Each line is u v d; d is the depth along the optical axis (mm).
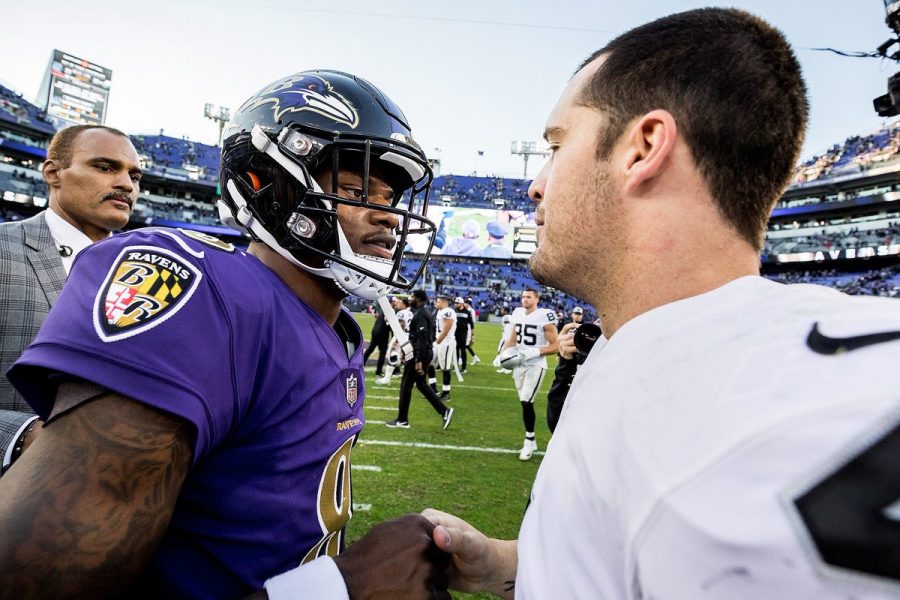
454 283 39844
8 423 1104
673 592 353
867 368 351
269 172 922
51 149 1783
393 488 3449
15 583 520
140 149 43000
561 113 732
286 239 907
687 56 612
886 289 29391
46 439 595
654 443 398
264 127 917
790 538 312
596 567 426
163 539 731
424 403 6953
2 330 1563
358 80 1051
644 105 625
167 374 628
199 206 42594
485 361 12812
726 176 589
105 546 568
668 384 424
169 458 624
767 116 591
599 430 461
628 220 633
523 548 538
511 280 40438
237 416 729
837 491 309
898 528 292
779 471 330
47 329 654
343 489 949
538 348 4434
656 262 607
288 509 783
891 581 289
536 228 798
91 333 630
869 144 35531
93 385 616
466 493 3418
